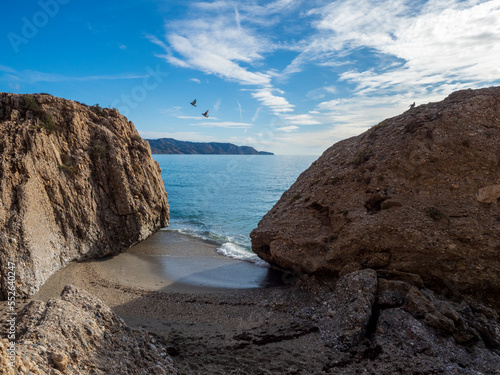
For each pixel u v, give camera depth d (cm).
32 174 2181
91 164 2777
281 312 1609
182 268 2500
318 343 1234
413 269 1567
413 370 1023
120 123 3378
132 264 2544
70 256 2312
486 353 1127
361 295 1356
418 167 1806
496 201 1561
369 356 1128
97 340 892
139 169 3306
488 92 1955
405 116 2291
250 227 4147
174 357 1076
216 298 1842
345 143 2756
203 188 7588
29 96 2636
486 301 1430
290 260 1978
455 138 1789
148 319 1534
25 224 1905
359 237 1698
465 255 1472
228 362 1059
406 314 1261
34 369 634
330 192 2125
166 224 3812
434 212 1614
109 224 2773
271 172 11112
